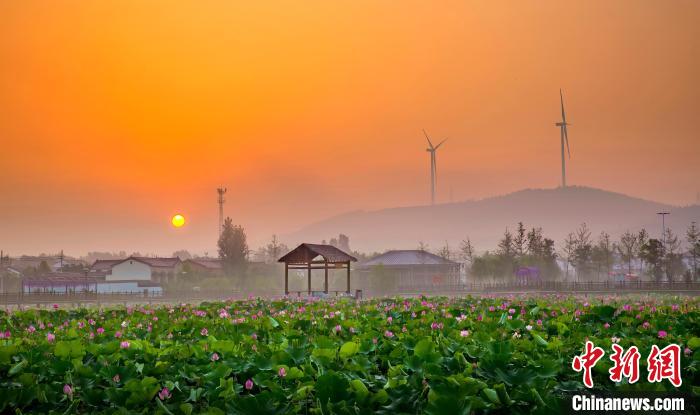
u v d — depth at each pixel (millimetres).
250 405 9945
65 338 16469
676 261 116438
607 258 120875
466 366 11906
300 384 10852
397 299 30203
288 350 12633
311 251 50562
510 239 110750
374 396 10164
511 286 83625
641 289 75125
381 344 14234
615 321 19094
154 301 67188
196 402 10930
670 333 16109
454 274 104438
